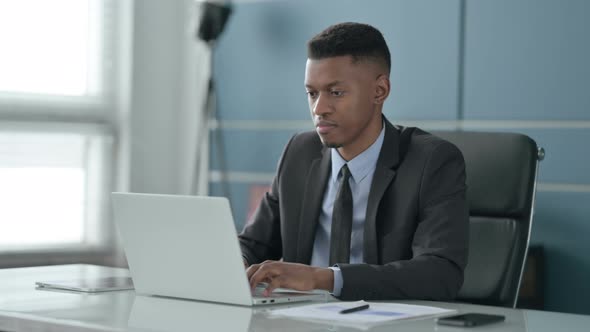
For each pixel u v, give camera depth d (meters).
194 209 1.84
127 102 5.07
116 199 1.99
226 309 1.79
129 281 2.21
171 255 1.92
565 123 3.89
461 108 4.18
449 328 1.59
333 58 2.26
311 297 1.97
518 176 2.46
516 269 2.41
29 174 4.78
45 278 2.30
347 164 2.36
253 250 2.59
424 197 2.27
